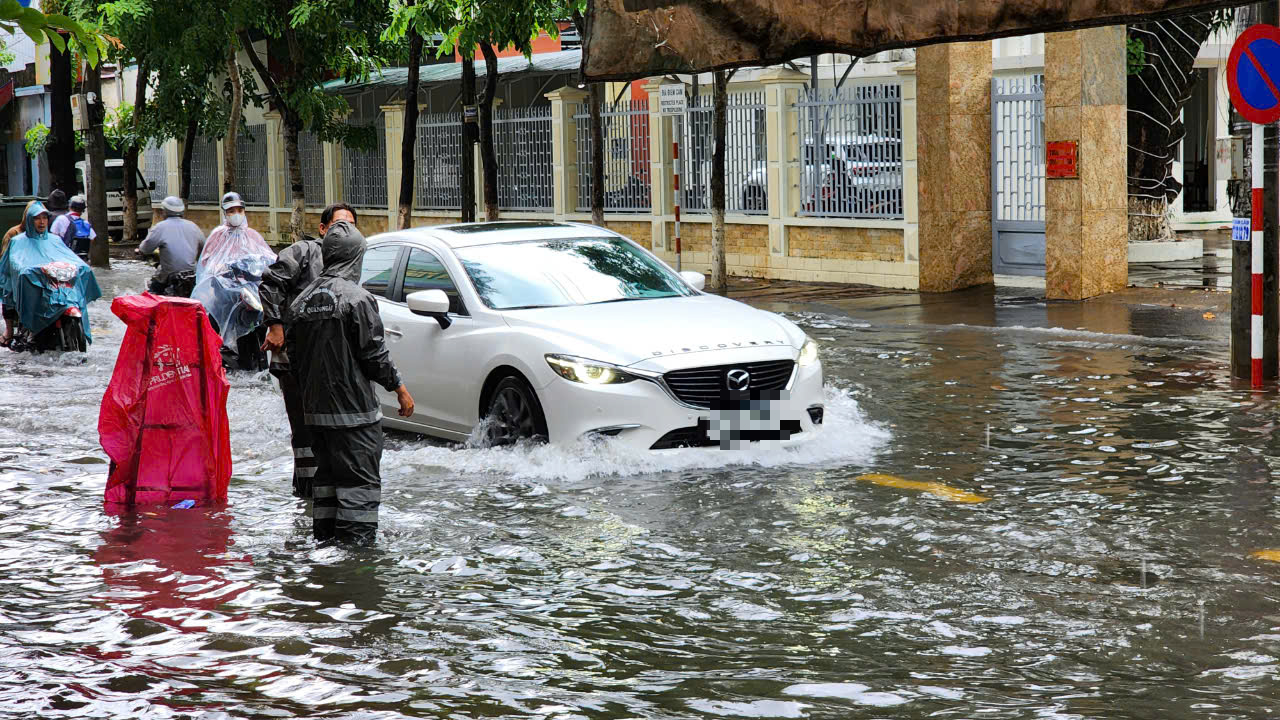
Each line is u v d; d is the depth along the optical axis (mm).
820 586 6180
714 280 20094
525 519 7504
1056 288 17500
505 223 10719
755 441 8773
